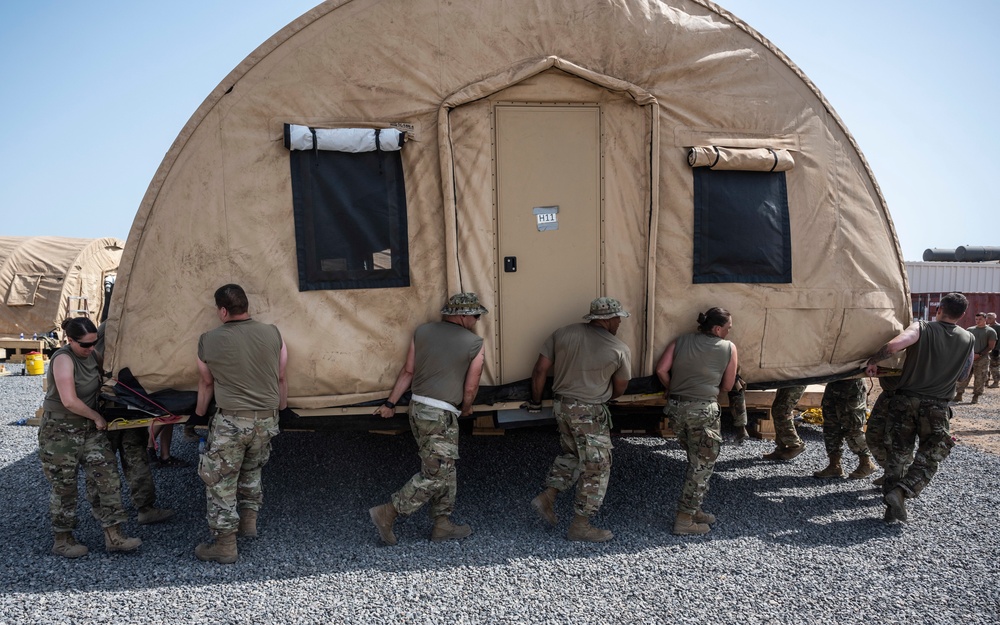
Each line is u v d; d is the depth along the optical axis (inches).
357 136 163.0
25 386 463.2
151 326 158.7
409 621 125.6
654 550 159.8
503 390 174.1
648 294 179.3
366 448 250.8
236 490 153.6
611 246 179.8
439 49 169.5
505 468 226.8
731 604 133.6
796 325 189.8
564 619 126.9
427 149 169.9
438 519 163.6
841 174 197.0
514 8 172.9
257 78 161.5
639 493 203.6
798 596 137.4
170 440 233.1
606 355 160.9
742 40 189.6
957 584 143.8
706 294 184.1
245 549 158.4
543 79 174.2
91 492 153.0
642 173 180.5
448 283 169.5
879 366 196.7
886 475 183.9
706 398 168.1
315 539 164.9
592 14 176.1
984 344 429.1
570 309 178.9
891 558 156.8
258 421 150.6
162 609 129.2
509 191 175.0
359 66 165.8
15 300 593.3
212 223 160.2
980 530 175.0
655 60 180.2
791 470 228.7
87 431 152.7
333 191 164.9
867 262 196.1
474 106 171.6
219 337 147.6
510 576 144.6
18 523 176.2
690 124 182.9
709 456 167.3
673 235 182.2
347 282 166.6
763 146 187.6
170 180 159.5
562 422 164.4
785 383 192.1
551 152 176.7
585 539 164.1
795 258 188.9
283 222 163.3
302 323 163.9
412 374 164.7
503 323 175.6
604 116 178.7
